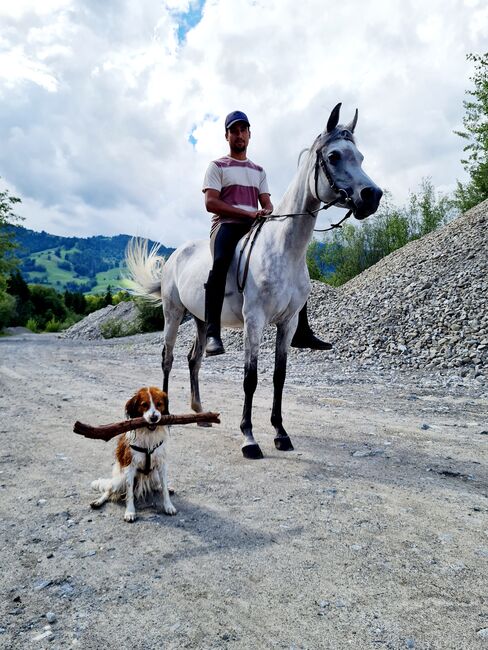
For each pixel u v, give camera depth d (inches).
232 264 185.0
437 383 320.8
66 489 140.4
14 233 1467.8
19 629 77.7
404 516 119.3
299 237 167.6
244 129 191.5
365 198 149.0
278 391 182.5
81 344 963.3
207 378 384.2
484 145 945.5
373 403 267.4
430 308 446.3
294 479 145.9
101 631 76.9
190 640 74.5
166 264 239.8
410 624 78.0
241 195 192.5
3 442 190.9
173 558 99.7
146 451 122.4
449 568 94.8
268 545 104.7
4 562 99.0
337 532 110.5
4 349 801.6
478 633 75.6
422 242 681.0
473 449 177.8
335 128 161.0
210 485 141.6
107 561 98.8
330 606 82.9
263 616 80.4
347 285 699.4
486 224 568.1
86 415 239.8
